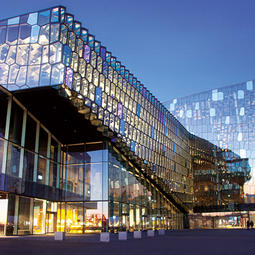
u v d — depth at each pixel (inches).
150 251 455.2
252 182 2245.3
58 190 1245.1
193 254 407.2
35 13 979.9
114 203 1242.6
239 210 2228.1
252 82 2423.7
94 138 1258.6
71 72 962.7
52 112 1087.6
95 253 422.3
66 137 1274.6
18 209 1003.3
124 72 1376.7
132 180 1459.2
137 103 1498.5
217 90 2501.2
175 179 1990.7
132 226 1385.3
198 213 2295.8
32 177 1074.7
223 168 2338.8
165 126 1902.1
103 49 1197.1
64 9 970.7
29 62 948.0
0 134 928.3
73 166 1267.2
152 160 1627.7
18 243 623.2
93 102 1089.4
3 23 997.2
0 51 975.6
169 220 1903.3
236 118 2397.9
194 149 2440.9
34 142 1103.6
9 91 950.4
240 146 2336.4
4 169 931.3
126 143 1323.8
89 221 1195.3
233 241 700.7
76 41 1017.5
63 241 706.8
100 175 1221.1
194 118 2508.6
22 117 1039.0
